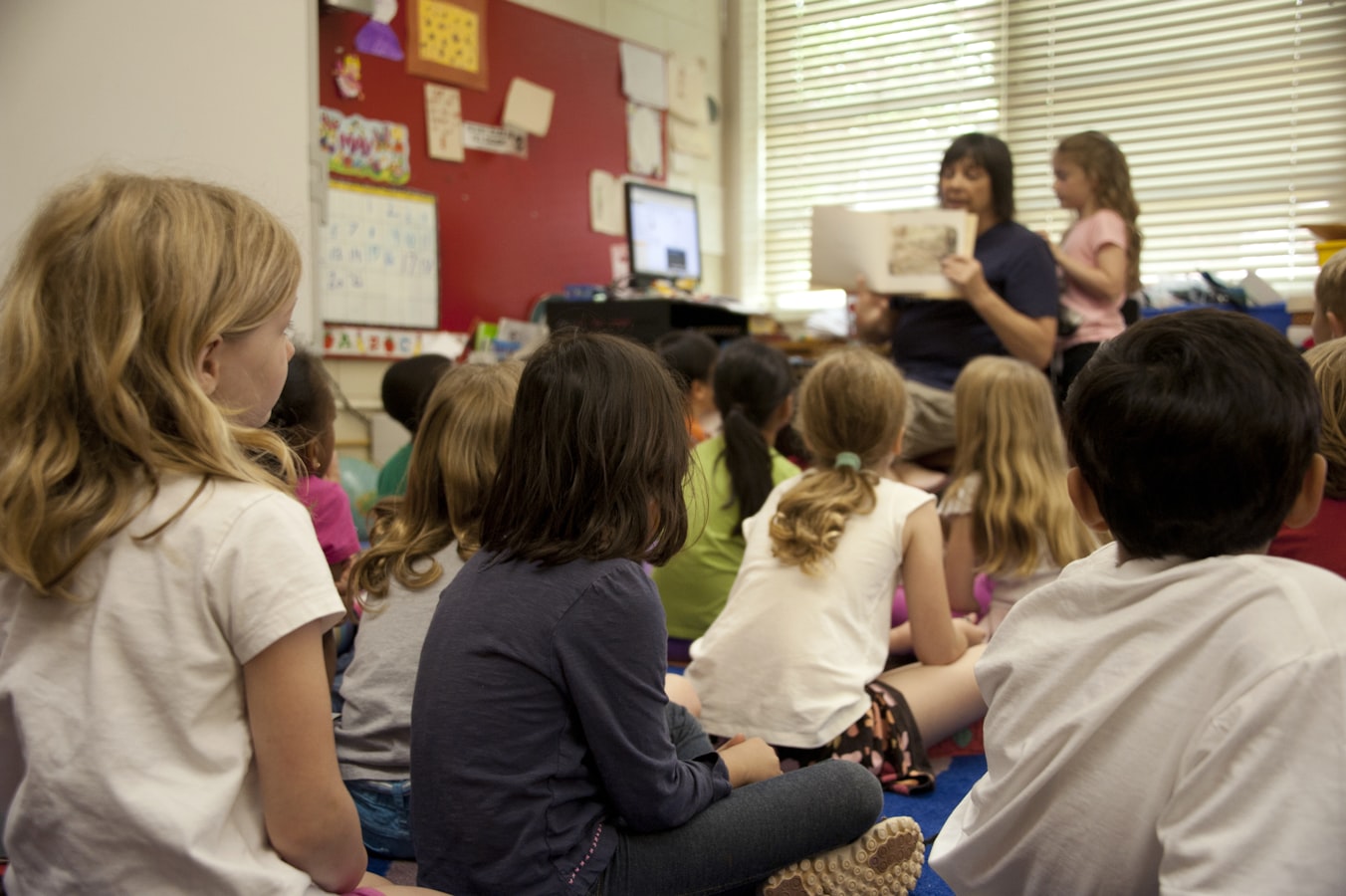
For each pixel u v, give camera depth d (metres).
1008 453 2.05
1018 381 2.07
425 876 1.05
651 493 1.10
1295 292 4.25
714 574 2.21
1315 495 0.80
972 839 0.88
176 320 0.82
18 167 2.70
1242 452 0.76
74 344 0.80
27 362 0.80
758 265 5.41
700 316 4.16
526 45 4.30
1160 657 0.75
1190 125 4.47
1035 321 3.23
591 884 1.06
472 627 1.06
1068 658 0.82
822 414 1.85
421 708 1.07
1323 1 4.22
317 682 0.83
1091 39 4.63
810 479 1.80
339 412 3.72
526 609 1.04
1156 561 0.81
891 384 1.83
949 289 3.25
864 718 1.69
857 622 1.69
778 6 5.29
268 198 3.03
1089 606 0.83
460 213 4.08
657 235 4.66
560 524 1.07
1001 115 4.84
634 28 4.83
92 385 0.80
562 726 1.05
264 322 0.88
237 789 0.81
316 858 0.85
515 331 4.25
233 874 0.79
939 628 1.79
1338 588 0.71
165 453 0.82
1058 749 0.80
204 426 0.82
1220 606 0.74
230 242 0.86
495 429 1.47
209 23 2.93
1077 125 4.69
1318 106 4.25
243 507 0.83
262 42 3.01
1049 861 0.81
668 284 4.55
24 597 0.83
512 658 1.03
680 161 5.12
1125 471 0.80
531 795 1.03
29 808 0.79
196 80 2.91
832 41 5.18
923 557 1.76
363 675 1.46
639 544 1.09
